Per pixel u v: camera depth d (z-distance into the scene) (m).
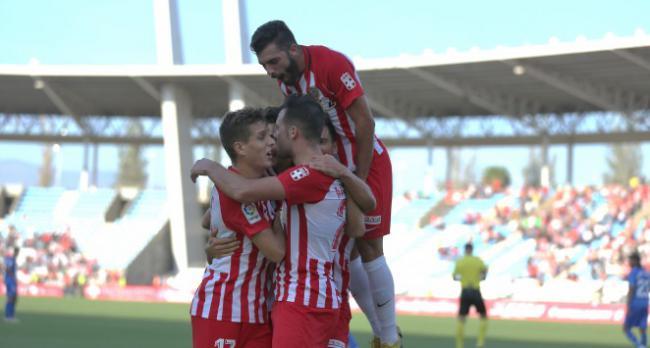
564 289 35.69
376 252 6.69
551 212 44.34
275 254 5.81
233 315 5.94
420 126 48.91
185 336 19.30
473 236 43.78
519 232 42.78
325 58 6.18
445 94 43.25
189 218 43.75
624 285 34.75
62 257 47.06
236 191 5.70
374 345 7.11
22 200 53.88
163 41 40.84
